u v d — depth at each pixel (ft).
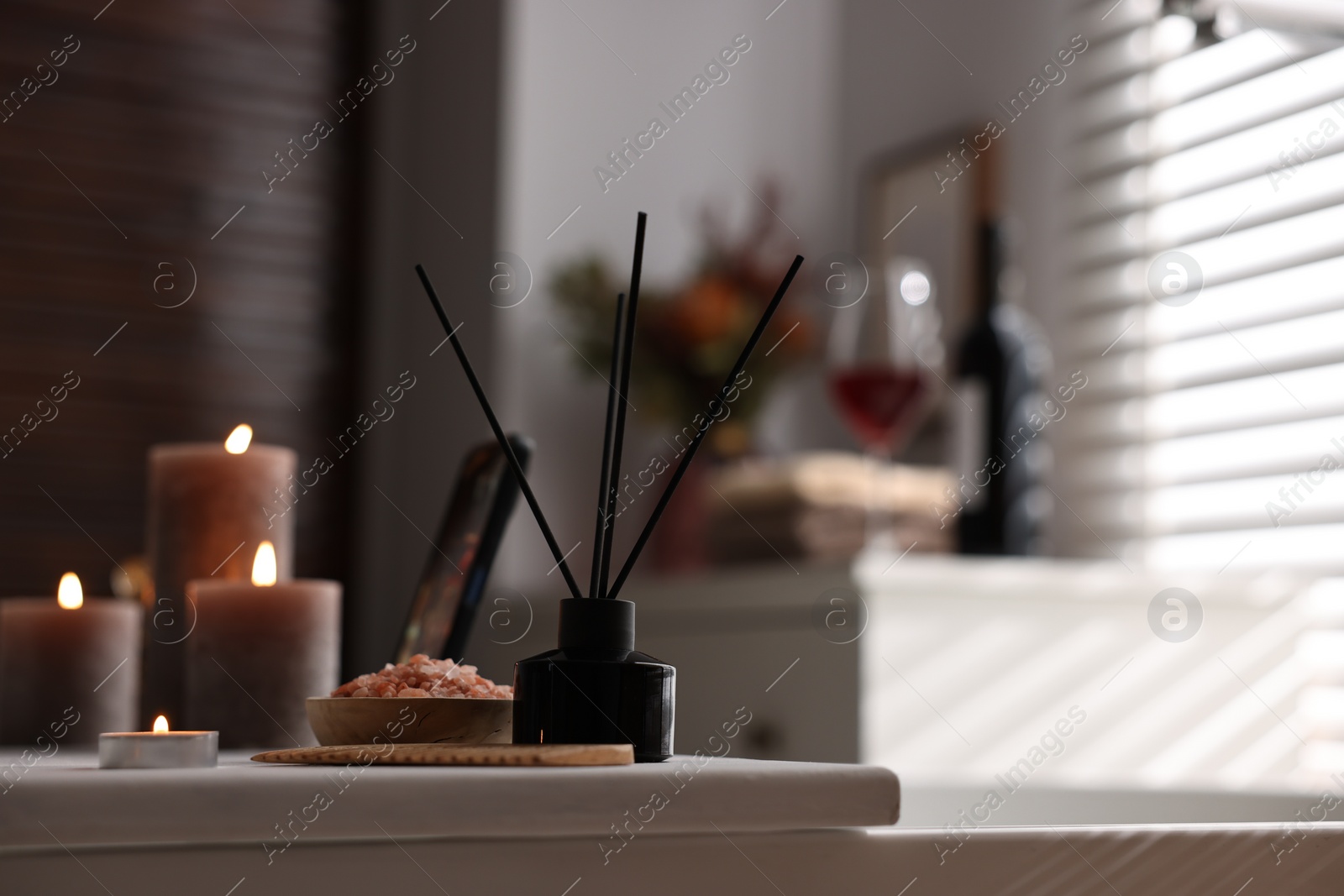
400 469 13.98
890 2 13.56
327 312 14.11
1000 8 12.43
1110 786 7.39
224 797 4.64
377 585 13.87
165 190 13.55
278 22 14.07
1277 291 10.13
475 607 5.77
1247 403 10.34
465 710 5.24
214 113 13.78
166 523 6.01
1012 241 11.39
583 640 5.11
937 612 9.16
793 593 9.43
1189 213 10.87
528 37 12.59
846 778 4.86
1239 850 5.01
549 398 12.48
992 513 10.16
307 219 14.07
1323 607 9.78
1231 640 9.96
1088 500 11.48
